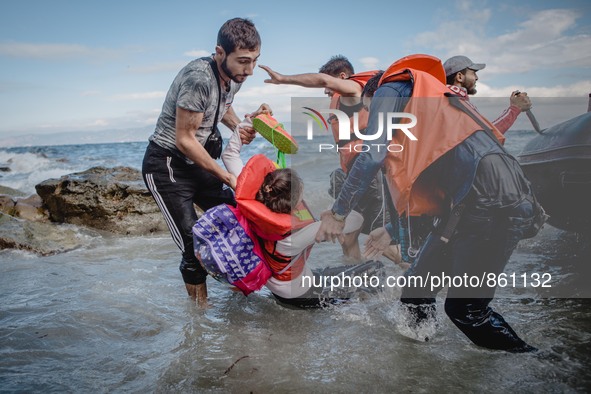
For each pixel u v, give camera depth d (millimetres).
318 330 2678
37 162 19125
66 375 2232
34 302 3143
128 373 2256
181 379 2203
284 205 2496
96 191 5355
